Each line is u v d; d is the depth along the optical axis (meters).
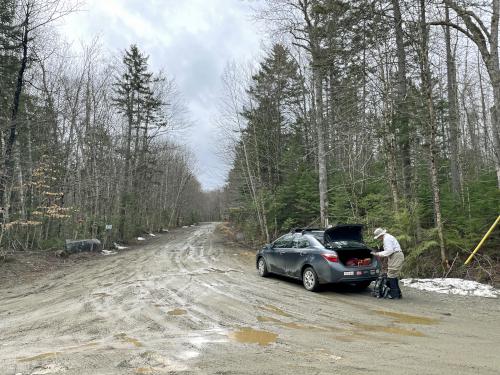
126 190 31.25
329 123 20.38
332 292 9.56
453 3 11.53
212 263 15.66
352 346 5.29
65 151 23.50
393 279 8.78
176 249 22.44
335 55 15.09
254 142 27.80
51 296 9.69
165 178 55.09
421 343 5.40
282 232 24.91
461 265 10.67
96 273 13.62
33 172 20.28
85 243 20.47
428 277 10.80
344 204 17.23
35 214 19.80
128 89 34.03
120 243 27.72
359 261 9.41
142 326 6.49
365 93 15.20
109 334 6.07
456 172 15.70
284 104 30.44
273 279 11.58
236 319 6.92
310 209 22.42
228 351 5.11
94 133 25.36
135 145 34.53
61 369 4.54
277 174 28.27
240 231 34.81
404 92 13.75
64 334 6.15
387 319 6.91
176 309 7.71
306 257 9.91
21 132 20.95
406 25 12.45
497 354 4.87
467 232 11.14
